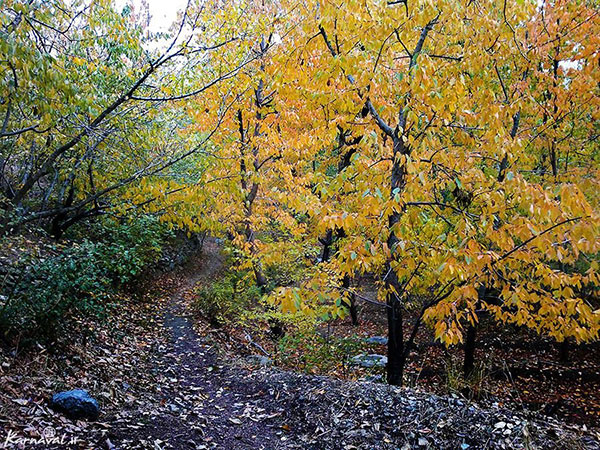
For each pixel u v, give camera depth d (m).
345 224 3.73
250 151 8.55
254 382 6.23
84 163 6.88
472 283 3.69
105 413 4.15
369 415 4.61
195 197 5.58
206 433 4.33
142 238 10.98
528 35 5.67
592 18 5.23
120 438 3.66
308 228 9.26
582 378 9.91
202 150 6.18
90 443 3.39
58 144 6.39
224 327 11.46
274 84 5.06
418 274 5.32
